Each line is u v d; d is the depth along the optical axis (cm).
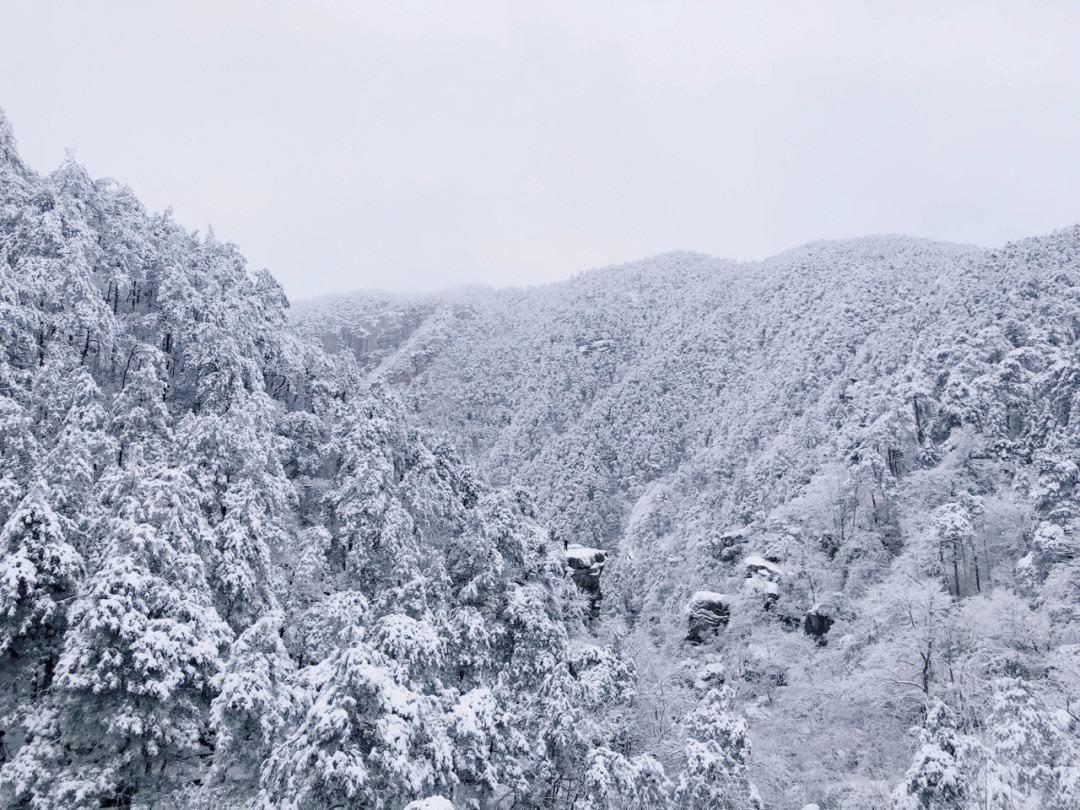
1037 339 8181
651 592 9075
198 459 3130
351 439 4034
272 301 6412
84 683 1883
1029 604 4734
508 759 2436
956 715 3653
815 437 10088
